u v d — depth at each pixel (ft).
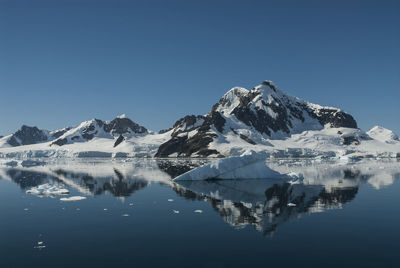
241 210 102.78
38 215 97.40
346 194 133.49
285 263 59.11
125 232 78.95
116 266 58.34
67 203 116.67
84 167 354.13
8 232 79.51
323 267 57.31
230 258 61.72
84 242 71.72
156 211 102.22
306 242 70.28
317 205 109.81
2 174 251.39
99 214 98.32
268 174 205.87
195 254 63.87
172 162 518.78
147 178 211.82
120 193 140.67
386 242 69.87
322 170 279.49
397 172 250.98
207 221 88.84
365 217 91.61
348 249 65.87
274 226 83.10
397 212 97.66
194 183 179.42
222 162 199.93
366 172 251.80
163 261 60.49
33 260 61.36
